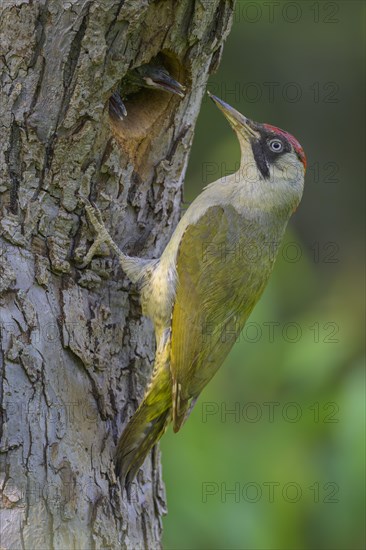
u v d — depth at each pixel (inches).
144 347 426.3
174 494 477.7
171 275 420.2
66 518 364.2
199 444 493.0
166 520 472.7
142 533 409.1
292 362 515.8
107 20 363.6
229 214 444.1
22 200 374.6
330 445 494.9
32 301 372.2
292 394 518.3
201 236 434.6
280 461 500.7
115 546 380.2
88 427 382.9
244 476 496.4
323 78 764.6
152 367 430.3
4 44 366.6
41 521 356.8
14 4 363.9
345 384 486.3
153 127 415.5
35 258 377.1
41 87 370.3
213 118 730.8
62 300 383.9
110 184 397.4
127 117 413.7
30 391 364.2
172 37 384.2
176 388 406.6
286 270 564.7
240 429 517.0
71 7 362.3
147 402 407.5
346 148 789.9
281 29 746.2
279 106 763.4
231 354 532.1
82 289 394.6
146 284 412.2
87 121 374.9
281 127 767.7
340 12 751.7
